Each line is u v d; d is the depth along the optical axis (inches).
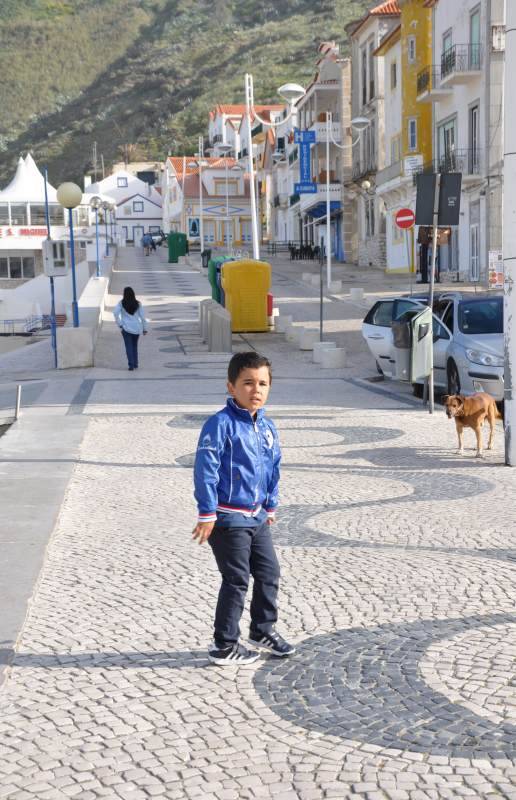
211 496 187.6
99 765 152.9
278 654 197.0
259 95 6722.4
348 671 189.5
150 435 486.6
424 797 141.6
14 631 210.4
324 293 1632.6
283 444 458.3
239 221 4013.3
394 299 749.3
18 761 154.8
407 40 1829.5
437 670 188.5
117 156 7396.7
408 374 558.3
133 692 181.6
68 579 254.7
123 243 4911.4
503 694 176.6
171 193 4379.9
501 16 1489.9
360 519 315.6
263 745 158.7
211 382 716.0
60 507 326.3
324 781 146.6
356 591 240.4
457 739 159.3
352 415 549.3
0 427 545.3
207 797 142.7
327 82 2620.6
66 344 816.3
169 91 7760.8
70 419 528.1
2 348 2191.2
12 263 3604.8
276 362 898.1
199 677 188.5
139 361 884.0
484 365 555.5
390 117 2159.2
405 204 1935.3
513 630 210.2
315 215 2871.6
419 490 358.6
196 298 1590.8
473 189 1596.9
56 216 3612.2
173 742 160.4
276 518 318.7
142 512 330.6
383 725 165.2
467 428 498.3
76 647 205.5
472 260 1621.6
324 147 2605.8
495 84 1504.7
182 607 230.8
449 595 235.5
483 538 289.4
